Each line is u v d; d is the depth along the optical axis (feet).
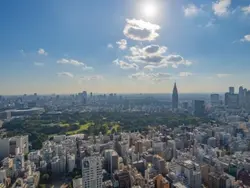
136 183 556.51
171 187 542.16
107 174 646.33
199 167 608.60
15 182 587.27
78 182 563.07
